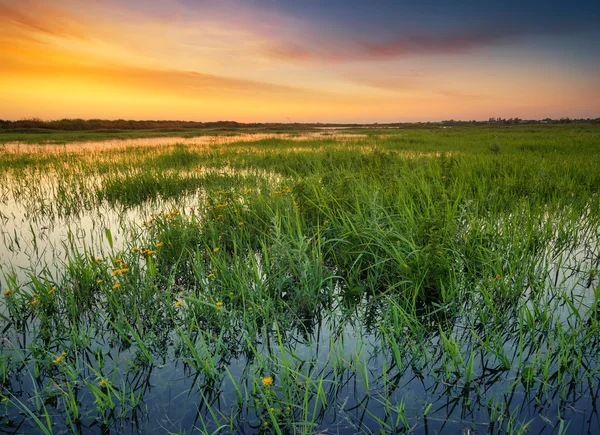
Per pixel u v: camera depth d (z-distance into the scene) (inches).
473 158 382.9
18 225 231.8
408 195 202.1
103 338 113.3
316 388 91.1
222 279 139.6
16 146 832.3
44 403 88.5
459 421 81.2
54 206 276.4
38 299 124.0
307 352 106.4
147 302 127.3
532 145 579.8
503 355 96.0
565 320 115.8
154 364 102.3
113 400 88.4
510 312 122.5
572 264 157.3
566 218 199.2
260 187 273.1
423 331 109.9
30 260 172.1
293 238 156.3
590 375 88.8
